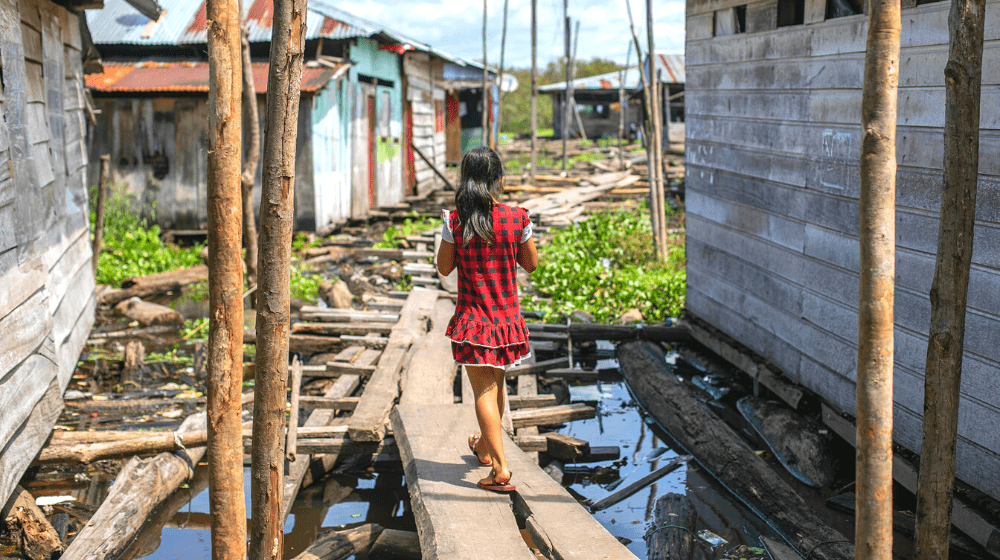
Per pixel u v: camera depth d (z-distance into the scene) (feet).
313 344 26.12
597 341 28.53
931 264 14.01
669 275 34.09
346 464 18.30
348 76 50.67
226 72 8.62
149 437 17.19
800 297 18.75
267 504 9.62
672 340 26.09
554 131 137.80
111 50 48.78
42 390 16.60
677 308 29.48
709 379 23.50
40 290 17.46
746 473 16.35
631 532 15.05
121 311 31.07
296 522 15.66
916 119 14.25
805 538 13.70
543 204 57.06
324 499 16.72
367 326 26.86
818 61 17.42
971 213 8.98
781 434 18.40
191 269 36.50
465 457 14.84
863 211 7.68
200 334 28.78
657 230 38.09
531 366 23.24
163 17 49.52
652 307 30.25
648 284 32.42
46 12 22.11
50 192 20.84
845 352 16.88
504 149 118.83
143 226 44.29
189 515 15.79
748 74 20.98
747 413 20.42
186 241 44.83
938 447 9.37
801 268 18.63
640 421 21.22
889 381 7.75
